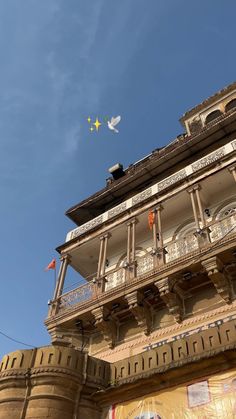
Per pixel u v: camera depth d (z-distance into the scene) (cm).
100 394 881
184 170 1723
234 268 1330
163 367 839
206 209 1664
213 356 791
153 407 817
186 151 1864
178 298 1391
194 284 1395
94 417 862
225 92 2136
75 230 1927
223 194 1664
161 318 1419
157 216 1653
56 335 1571
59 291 1725
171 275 1394
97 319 1500
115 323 1516
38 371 877
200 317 1320
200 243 1405
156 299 1441
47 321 1622
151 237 1777
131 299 1440
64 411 838
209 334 854
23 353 921
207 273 1334
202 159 1695
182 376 823
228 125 1788
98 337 1547
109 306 1506
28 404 843
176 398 803
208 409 757
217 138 1820
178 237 1680
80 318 1561
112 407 866
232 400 743
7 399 854
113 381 903
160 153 2020
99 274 1655
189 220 1702
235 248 1307
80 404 868
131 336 1452
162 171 1925
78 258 1905
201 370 809
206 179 1609
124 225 1750
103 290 1578
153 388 843
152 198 1712
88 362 927
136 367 902
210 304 1333
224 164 1585
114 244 1852
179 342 880
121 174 2284
